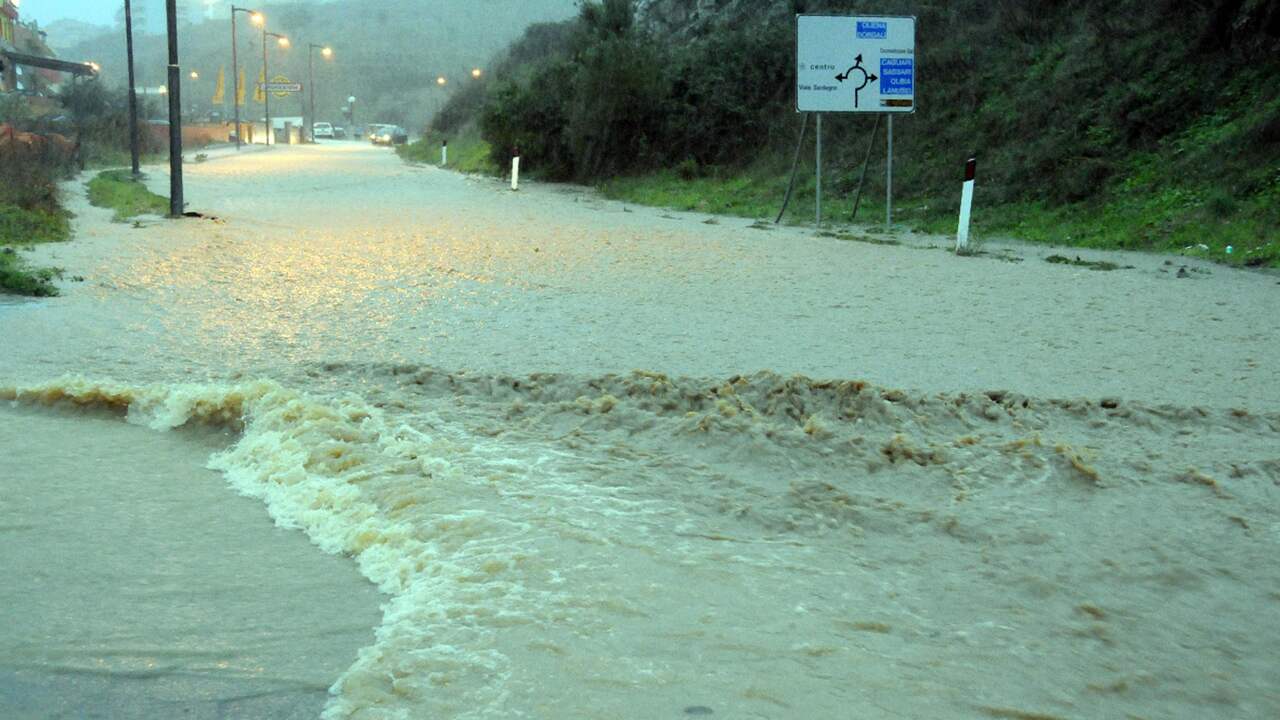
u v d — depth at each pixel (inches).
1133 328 396.8
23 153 1018.7
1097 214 770.8
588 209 1002.7
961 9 1213.1
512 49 2591.0
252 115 6225.4
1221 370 325.7
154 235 664.4
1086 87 920.3
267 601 159.3
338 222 796.0
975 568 175.3
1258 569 177.9
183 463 230.8
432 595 154.7
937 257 629.0
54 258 532.7
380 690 128.4
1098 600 164.2
